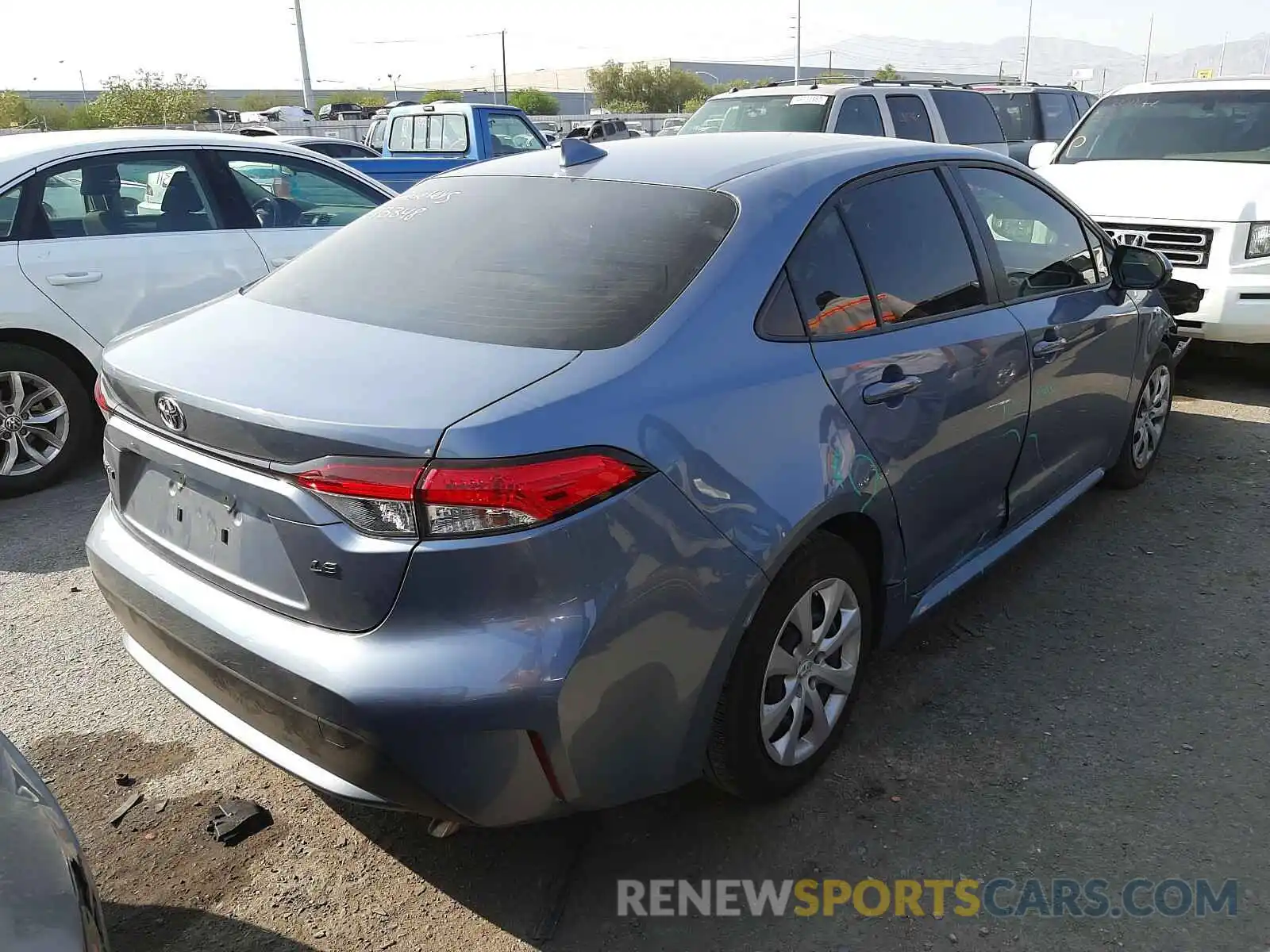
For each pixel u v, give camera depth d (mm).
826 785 2887
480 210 3010
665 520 2199
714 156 3043
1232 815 2723
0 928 1567
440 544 2004
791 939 2385
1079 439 4055
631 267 2580
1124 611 3809
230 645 2254
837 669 2863
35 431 5340
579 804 2250
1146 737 3057
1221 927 2363
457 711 2023
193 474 2355
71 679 3570
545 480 2025
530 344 2344
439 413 2064
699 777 2629
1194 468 5227
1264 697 3246
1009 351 3350
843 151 3123
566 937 2410
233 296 2998
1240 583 4000
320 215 6320
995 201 3592
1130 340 4309
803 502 2484
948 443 3074
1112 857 2590
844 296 2803
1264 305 6227
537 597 2053
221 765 3086
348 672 2061
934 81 12000
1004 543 3674
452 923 2459
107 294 5406
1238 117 7480
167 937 2426
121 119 46375
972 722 3154
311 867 2652
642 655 2197
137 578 2545
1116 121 8023
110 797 2941
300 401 2154
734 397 2393
